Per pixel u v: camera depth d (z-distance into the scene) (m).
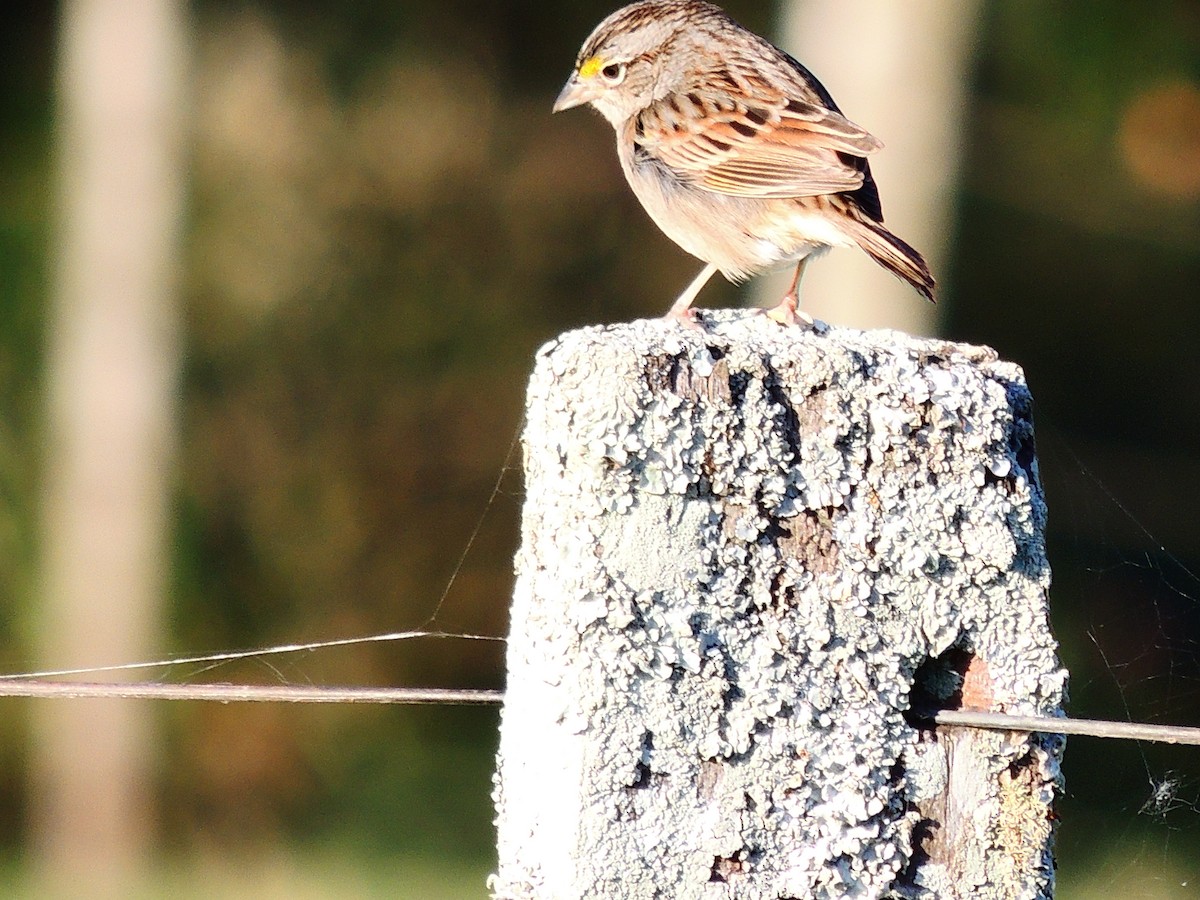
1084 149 19.53
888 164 13.22
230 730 15.54
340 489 17.69
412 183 18.47
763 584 3.25
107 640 16.14
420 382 18.22
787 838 3.22
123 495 16.12
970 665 3.44
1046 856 3.41
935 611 3.36
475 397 18.38
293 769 15.52
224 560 17.05
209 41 17.92
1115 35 18.62
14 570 16.44
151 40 15.67
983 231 20.33
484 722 16.52
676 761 3.17
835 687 3.28
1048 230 20.36
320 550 17.42
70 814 15.05
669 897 3.16
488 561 18.00
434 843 13.75
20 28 18.25
